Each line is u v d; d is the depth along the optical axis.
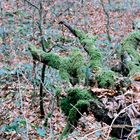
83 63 4.02
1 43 14.12
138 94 3.38
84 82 3.90
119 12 22.33
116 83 3.66
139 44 4.72
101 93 3.54
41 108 8.98
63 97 3.83
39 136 7.83
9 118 8.97
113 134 3.40
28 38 14.92
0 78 10.91
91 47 4.30
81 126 5.27
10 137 8.16
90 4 22.70
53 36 14.98
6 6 19.88
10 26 16.62
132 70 4.12
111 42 15.01
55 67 4.14
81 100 3.59
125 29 18.86
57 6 20.50
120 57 4.54
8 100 9.94
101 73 3.80
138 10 22.92
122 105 3.32
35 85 9.80
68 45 11.98
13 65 11.70
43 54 4.25
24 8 18.58
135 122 3.17
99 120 3.52
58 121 8.15
